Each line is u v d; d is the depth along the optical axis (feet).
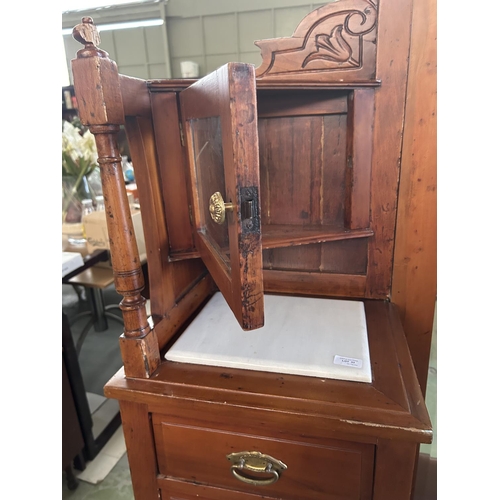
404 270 2.96
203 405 2.05
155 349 2.30
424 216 2.81
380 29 2.52
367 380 2.10
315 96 2.77
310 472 2.13
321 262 3.13
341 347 2.38
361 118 2.65
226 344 2.46
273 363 2.24
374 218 2.89
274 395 2.04
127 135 2.26
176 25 13.02
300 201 3.05
